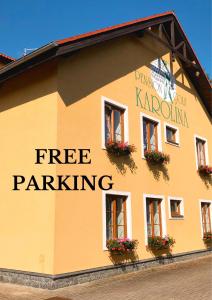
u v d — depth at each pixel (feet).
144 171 42.60
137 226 39.83
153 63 48.32
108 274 34.68
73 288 29.53
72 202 32.19
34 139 33.45
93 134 35.83
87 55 36.70
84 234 32.78
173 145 49.60
